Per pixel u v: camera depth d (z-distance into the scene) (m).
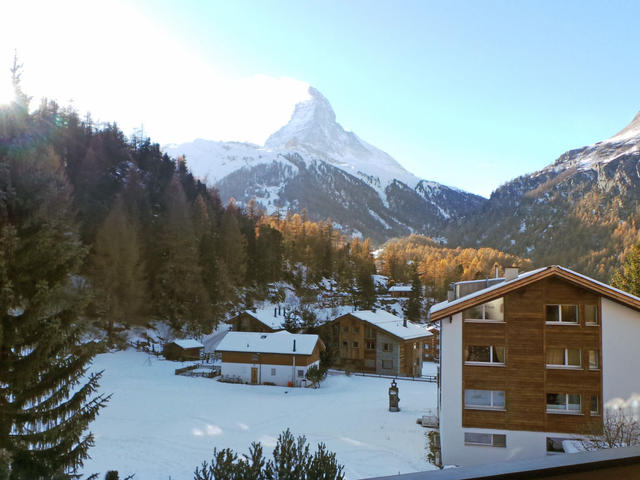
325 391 52.06
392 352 69.62
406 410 40.84
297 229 161.75
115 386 45.72
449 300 34.66
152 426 32.50
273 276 119.19
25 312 12.45
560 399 27.09
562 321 27.45
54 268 13.05
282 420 36.06
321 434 32.16
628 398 26.39
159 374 55.56
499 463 2.16
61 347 13.27
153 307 77.69
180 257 78.25
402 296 144.62
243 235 108.94
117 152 137.62
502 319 27.84
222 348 57.88
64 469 12.98
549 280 27.53
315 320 77.19
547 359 27.31
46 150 14.01
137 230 80.06
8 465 10.70
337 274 143.62
